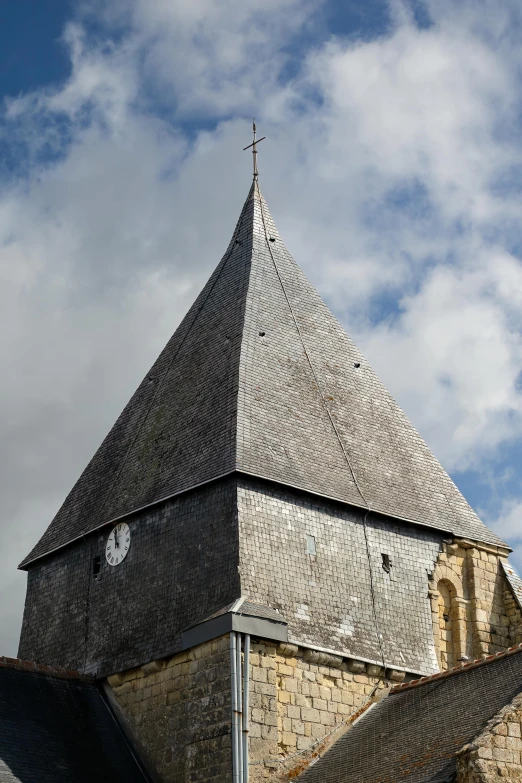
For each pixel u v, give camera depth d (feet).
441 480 160.15
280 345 155.53
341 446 150.61
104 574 148.25
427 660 143.84
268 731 126.62
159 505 144.15
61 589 153.79
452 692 125.80
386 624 142.31
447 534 153.17
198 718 128.26
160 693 135.13
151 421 156.66
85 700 139.95
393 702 134.72
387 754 118.93
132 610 142.10
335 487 144.46
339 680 135.64
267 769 125.08
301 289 165.89
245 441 139.85
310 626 134.62
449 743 111.55
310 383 154.51
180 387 156.35
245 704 125.59
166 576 139.64
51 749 129.18
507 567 155.94
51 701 136.77
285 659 131.64
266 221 171.22
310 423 149.48
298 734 129.29
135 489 149.18
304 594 136.15
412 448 160.15
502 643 150.51
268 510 137.28
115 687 141.08
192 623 132.87
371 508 146.10
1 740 125.80
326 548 140.87
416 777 108.27
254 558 133.49
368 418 157.69
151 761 133.49
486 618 150.51
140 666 137.59
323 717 132.26
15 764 123.34
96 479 159.02
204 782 125.08
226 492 136.77
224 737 124.57
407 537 149.69
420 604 146.92
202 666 130.11
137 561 144.36
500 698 114.32
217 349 155.12
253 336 153.38
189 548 138.31
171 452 148.25
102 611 146.10
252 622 128.77
